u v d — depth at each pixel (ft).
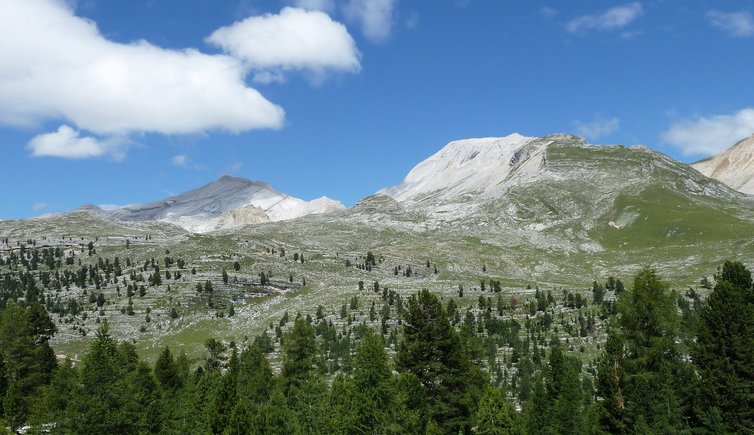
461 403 211.61
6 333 315.37
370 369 208.33
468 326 271.08
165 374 338.54
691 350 200.85
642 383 190.60
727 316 194.29
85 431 201.57
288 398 269.23
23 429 274.77
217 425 231.30
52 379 292.81
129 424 212.02
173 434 249.55
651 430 183.93
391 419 195.42
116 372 216.74
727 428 184.44
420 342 217.77
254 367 326.24
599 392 204.23
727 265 217.56
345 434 203.72
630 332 199.00
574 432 249.55
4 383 295.69
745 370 187.62
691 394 195.11
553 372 288.92
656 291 200.64
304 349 298.35
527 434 240.12
